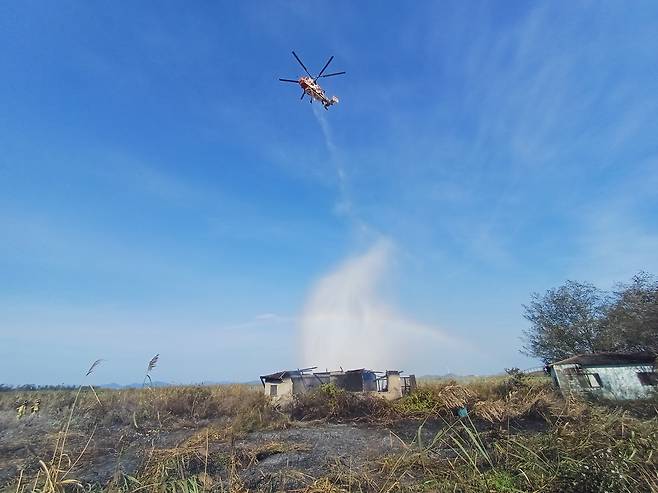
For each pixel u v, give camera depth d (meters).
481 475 8.39
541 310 37.34
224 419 22.08
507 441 10.09
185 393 26.50
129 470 11.11
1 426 18.47
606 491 6.54
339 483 9.66
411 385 28.75
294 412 24.14
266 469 11.36
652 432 8.46
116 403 22.45
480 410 19.09
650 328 26.52
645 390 21.84
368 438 16.45
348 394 24.53
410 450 11.41
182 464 10.56
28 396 25.33
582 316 34.81
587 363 24.58
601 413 14.32
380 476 9.80
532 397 19.48
